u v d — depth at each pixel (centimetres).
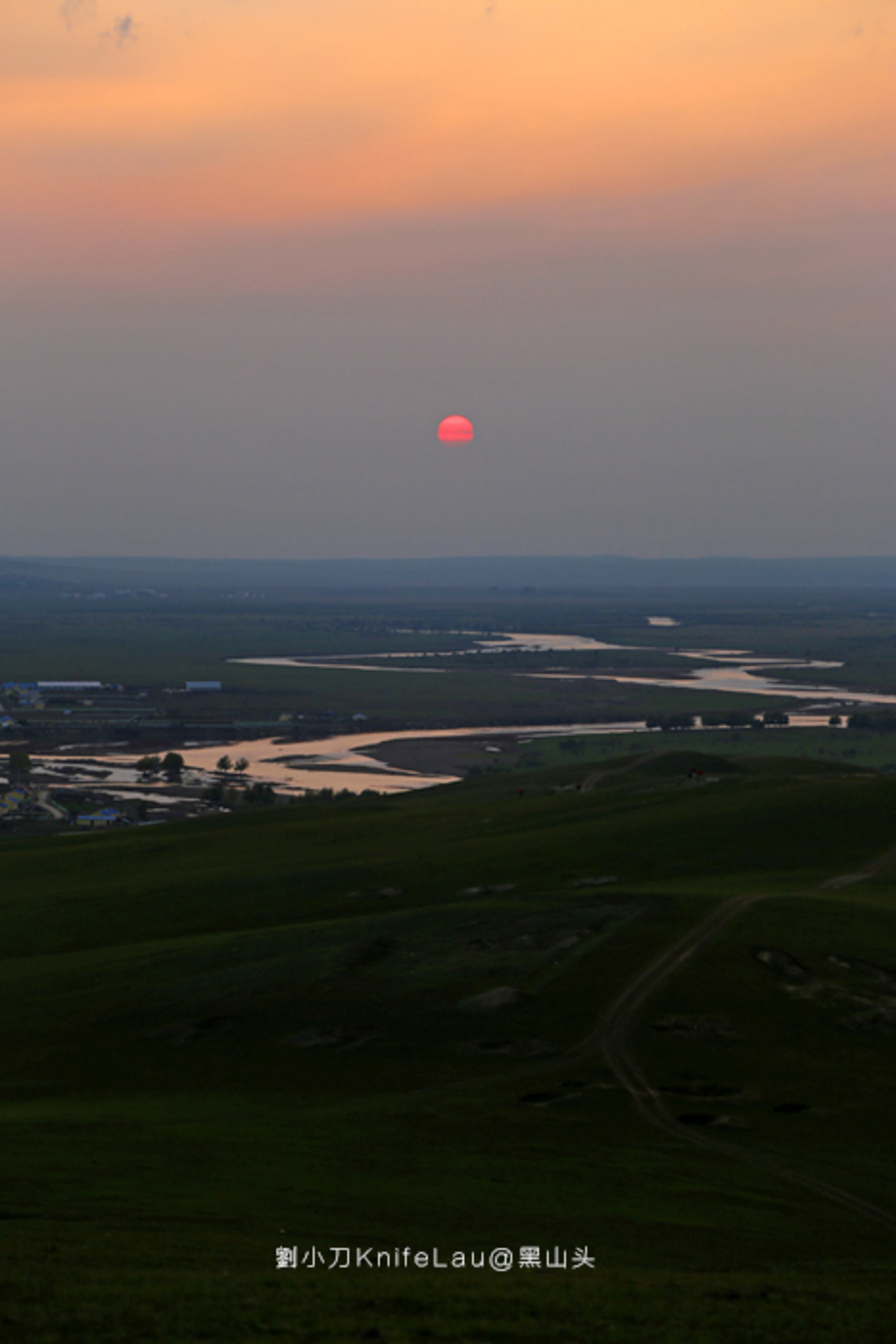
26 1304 3058
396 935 8844
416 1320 3150
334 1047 6956
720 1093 6231
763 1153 5481
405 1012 7431
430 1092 6222
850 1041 6906
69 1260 3506
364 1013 7444
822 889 9756
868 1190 5100
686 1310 3378
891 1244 4531
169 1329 2939
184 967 8619
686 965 7850
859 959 7975
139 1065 6850
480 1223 4425
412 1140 5422
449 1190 4788
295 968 8288
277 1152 5153
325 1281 3516
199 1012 7638
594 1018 7200
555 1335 3100
